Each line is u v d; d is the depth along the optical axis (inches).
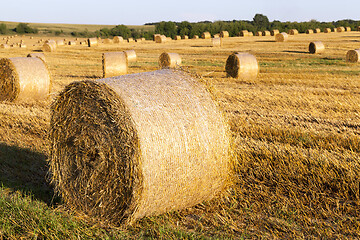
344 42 1583.4
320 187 244.1
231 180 240.7
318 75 702.5
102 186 212.8
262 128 363.3
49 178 261.9
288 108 452.8
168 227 200.4
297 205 221.8
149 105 206.1
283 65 886.4
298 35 2358.5
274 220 207.8
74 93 224.5
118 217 206.2
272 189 245.8
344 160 274.5
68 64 1032.8
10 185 248.1
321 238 191.2
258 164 273.4
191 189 217.0
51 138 241.3
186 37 2659.9
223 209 219.8
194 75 234.4
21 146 326.0
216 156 223.3
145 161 196.4
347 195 232.2
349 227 200.2
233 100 504.4
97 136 213.3
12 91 510.9
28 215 206.7
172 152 204.7
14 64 510.0
